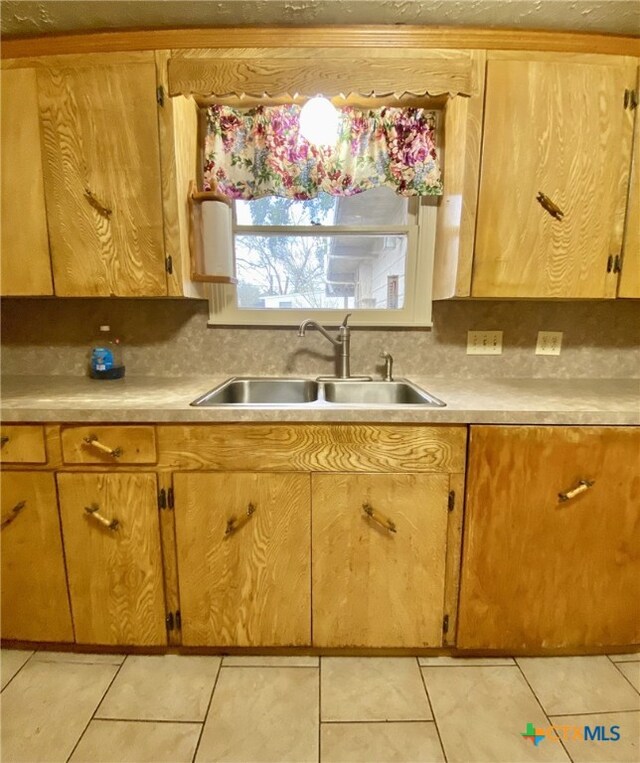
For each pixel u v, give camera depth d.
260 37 1.34
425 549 1.30
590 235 1.41
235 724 1.17
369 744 1.12
